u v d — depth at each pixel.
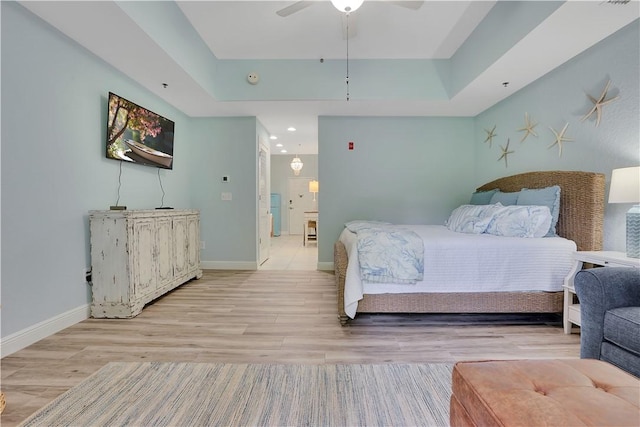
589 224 2.47
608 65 2.39
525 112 3.38
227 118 4.52
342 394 1.55
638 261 1.86
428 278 2.44
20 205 2.03
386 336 2.23
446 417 1.38
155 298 2.98
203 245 4.59
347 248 2.80
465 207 3.39
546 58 2.73
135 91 3.23
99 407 1.44
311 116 4.54
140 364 1.83
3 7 1.91
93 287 2.57
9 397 1.51
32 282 2.10
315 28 3.12
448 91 3.78
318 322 2.50
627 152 2.27
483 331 2.32
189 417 1.38
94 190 2.67
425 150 4.54
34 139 2.12
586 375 0.98
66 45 2.36
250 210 4.55
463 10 2.85
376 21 3.00
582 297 1.53
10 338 1.95
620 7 2.00
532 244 2.44
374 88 3.77
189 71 3.05
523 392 0.89
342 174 4.54
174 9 2.74
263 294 3.28
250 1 2.72
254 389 1.59
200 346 2.07
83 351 1.99
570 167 2.79
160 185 3.75
